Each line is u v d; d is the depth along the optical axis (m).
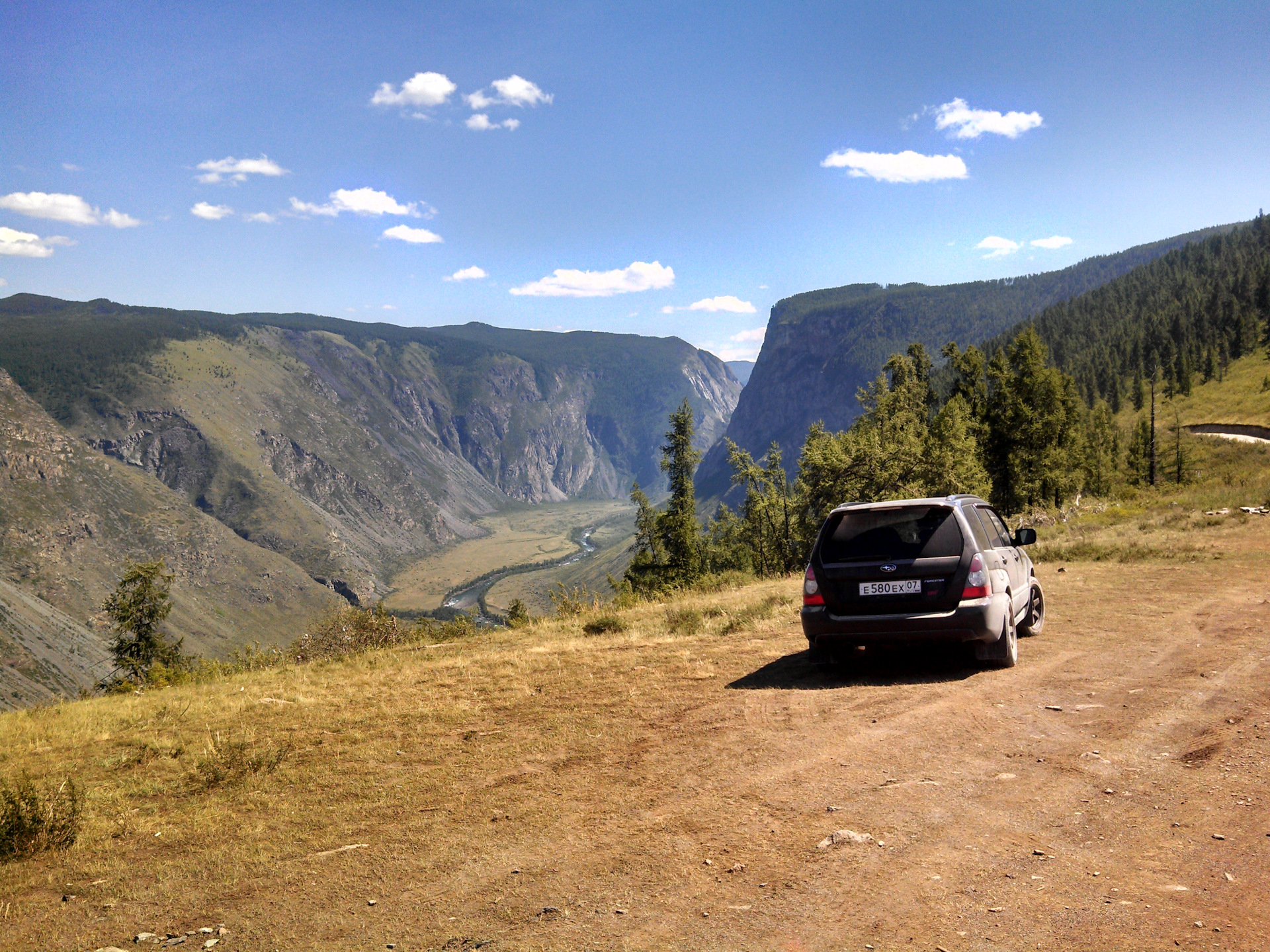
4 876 4.24
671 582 52.47
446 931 3.10
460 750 6.11
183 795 5.64
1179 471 73.06
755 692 7.18
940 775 4.47
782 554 42.66
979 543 7.48
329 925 3.27
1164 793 3.95
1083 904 2.86
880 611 7.41
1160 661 7.19
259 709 9.02
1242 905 2.77
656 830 4.01
